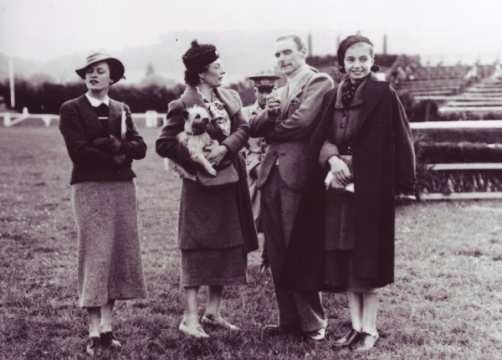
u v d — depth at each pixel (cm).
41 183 1227
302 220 431
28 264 658
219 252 457
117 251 426
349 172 413
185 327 455
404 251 698
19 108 3041
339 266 423
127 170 431
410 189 423
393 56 3294
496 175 1088
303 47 467
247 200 474
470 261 655
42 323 479
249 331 460
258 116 461
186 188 459
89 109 423
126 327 470
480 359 398
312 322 442
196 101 455
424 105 1577
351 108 422
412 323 472
